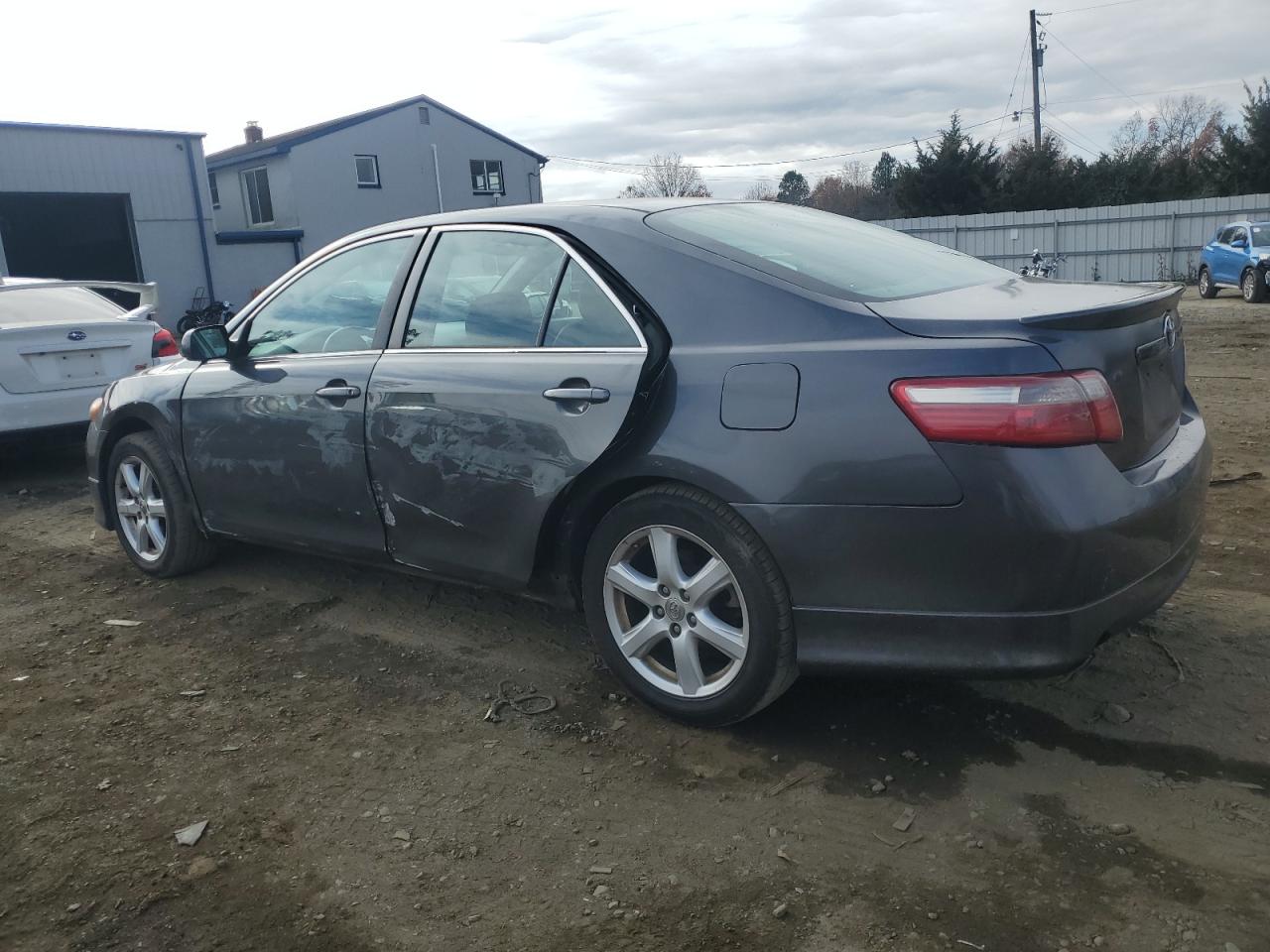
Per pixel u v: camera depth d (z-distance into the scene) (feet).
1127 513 8.63
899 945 7.38
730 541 9.48
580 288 10.73
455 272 12.00
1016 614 8.49
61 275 86.89
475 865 8.54
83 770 10.28
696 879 8.24
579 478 10.41
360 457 12.33
